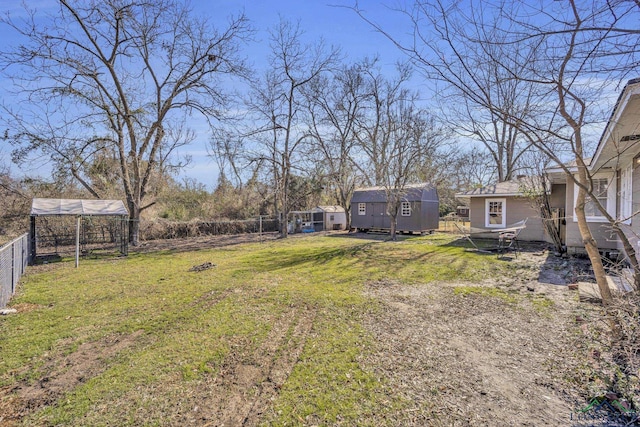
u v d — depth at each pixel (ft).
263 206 77.87
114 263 33.14
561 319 14.62
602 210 10.99
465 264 28.58
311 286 21.74
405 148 47.44
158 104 49.98
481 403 8.66
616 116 12.03
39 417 8.53
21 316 16.65
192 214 68.95
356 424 7.93
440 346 12.22
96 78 44.88
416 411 8.37
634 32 7.64
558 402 8.65
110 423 8.22
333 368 10.70
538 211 35.91
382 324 14.60
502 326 14.12
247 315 16.08
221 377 10.36
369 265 29.01
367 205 64.28
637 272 11.35
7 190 51.88
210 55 49.29
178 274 26.84
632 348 9.95
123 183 51.78
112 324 15.31
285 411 8.54
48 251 41.98
